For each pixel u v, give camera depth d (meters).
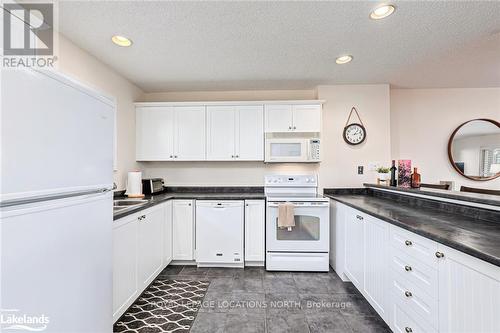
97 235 1.16
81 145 1.04
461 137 3.37
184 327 1.75
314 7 1.64
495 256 0.85
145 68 2.62
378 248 1.73
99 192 1.18
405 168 2.58
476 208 1.55
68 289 0.96
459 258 1.02
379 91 3.17
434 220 1.47
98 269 1.16
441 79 3.03
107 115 1.25
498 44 2.14
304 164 3.36
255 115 3.12
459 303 1.02
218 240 2.84
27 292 0.78
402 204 2.18
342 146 3.17
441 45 2.16
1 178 0.70
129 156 3.00
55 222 0.89
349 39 2.05
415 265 1.31
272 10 1.67
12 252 0.74
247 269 2.80
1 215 0.71
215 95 3.42
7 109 0.72
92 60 2.32
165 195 3.00
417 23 1.82
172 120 3.15
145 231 2.16
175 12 1.69
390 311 1.57
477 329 0.93
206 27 1.87
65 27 1.86
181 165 3.43
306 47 2.19
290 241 2.73
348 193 3.15
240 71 2.72
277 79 2.98
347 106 3.17
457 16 1.74
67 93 0.95
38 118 0.82
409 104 3.43
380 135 3.16
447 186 2.58
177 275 2.63
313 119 3.09
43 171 0.84
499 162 3.32
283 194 3.16
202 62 2.49
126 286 1.81
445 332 1.09
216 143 3.13
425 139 3.42
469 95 3.38
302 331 1.71
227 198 2.84
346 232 2.39
